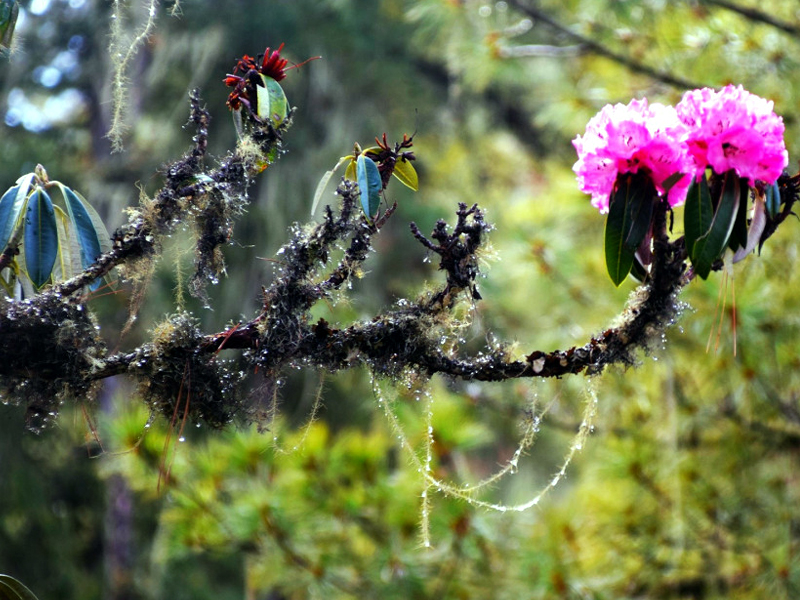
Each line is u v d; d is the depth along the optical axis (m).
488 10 5.11
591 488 4.43
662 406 4.17
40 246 2.49
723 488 4.14
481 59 5.02
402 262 7.89
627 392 4.12
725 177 2.49
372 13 8.38
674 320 2.53
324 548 3.79
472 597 3.75
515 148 9.63
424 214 8.01
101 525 8.39
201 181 2.47
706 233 2.47
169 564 7.78
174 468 3.56
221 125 7.70
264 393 2.46
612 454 4.13
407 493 3.61
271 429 2.47
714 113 2.48
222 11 7.61
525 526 3.98
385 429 4.30
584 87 5.43
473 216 2.49
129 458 3.49
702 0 4.30
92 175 7.74
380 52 8.45
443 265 2.48
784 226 3.90
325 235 2.47
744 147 2.47
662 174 2.49
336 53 8.27
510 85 8.93
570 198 4.55
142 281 2.48
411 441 3.58
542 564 3.71
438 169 8.94
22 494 7.50
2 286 2.55
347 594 3.72
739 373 4.00
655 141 2.49
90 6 8.12
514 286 5.12
